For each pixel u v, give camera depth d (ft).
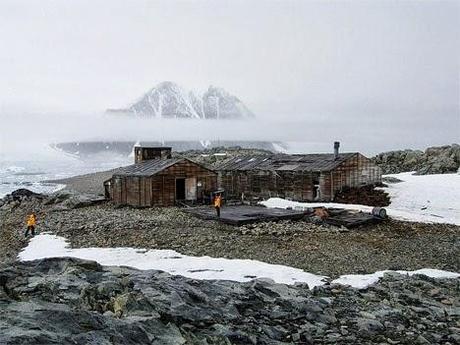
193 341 35.53
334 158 160.25
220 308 44.45
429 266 79.87
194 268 72.79
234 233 102.47
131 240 97.40
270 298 50.67
